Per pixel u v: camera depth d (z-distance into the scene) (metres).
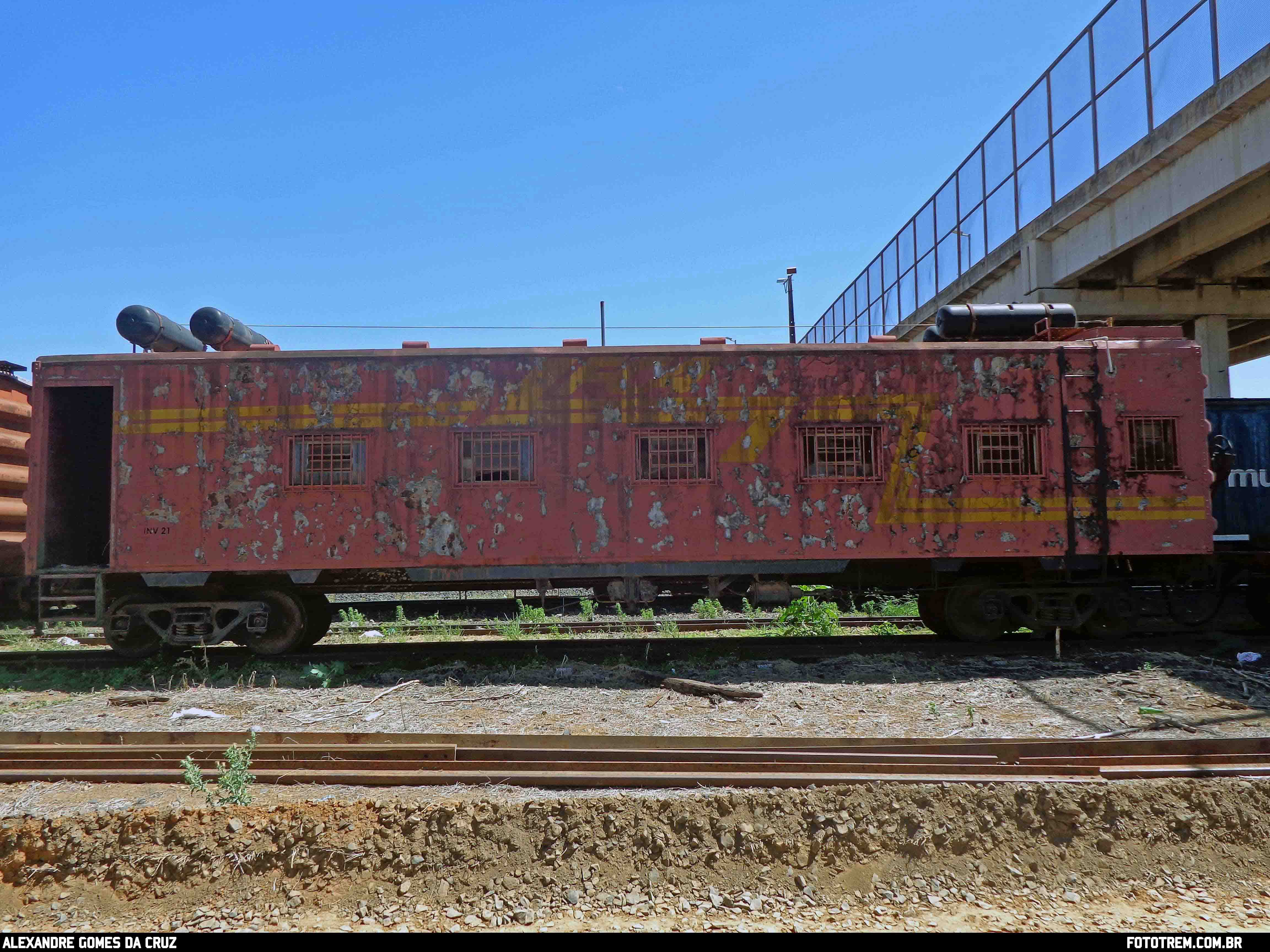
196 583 8.97
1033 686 7.40
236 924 4.23
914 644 9.57
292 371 9.09
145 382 9.05
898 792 4.81
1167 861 4.61
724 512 9.05
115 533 8.93
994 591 9.53
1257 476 11.47
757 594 9.33
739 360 9.16
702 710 6.79
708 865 4.52
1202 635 9.98
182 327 10.23
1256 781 4.91
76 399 9.81
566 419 9.10
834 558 9.04
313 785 5.05
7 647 11.27
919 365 9.20
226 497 8.97
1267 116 12.26
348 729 6.25
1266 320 19.48
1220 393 18.09
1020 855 4.62
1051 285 18.48
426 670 8.58
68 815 4.64
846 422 9.12
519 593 13.86
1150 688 7.24
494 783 5.04
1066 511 9.12
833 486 9.08
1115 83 15.52
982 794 4.80
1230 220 14.72
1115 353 9.31
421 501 8.99
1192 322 20.02
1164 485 9.21
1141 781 4.92
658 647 9.73
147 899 4.38
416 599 15.00
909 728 6.15
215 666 9.05
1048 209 17.89
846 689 7.43
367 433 9.05
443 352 9.09
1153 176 15.04
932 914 4.30
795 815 4.70
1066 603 9.47
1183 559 9.55
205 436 9.02
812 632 10.45
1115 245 16.20
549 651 9.48
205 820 4.63
